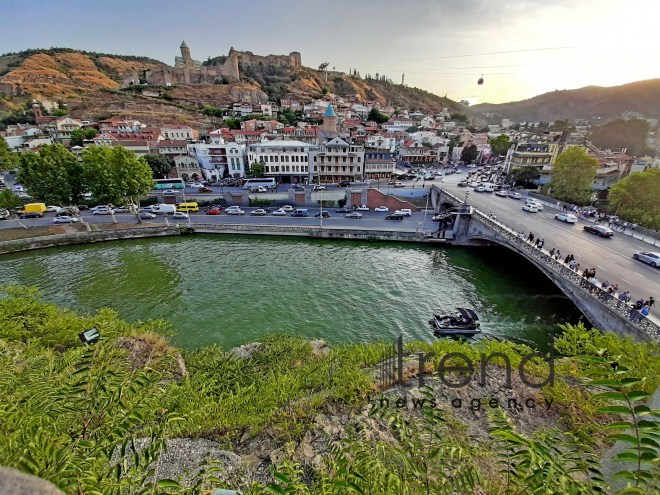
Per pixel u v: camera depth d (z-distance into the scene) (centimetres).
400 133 10550
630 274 2558
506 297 2892
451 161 10700
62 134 8650
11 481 147
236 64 16275
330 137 8069
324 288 2984
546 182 6444
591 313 2216
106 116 10550
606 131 9588
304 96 16362
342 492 374
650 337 1697
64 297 2769
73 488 289
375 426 1009
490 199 5334
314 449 932
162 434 456
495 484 424
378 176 7581
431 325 2434
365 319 2498
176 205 5603
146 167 4672
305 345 1917
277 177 7294
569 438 950
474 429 984
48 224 4544
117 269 3378
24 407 394
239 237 4484
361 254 3894
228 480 819
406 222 4884
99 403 408
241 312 2561
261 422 1056
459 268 3528
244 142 8144
